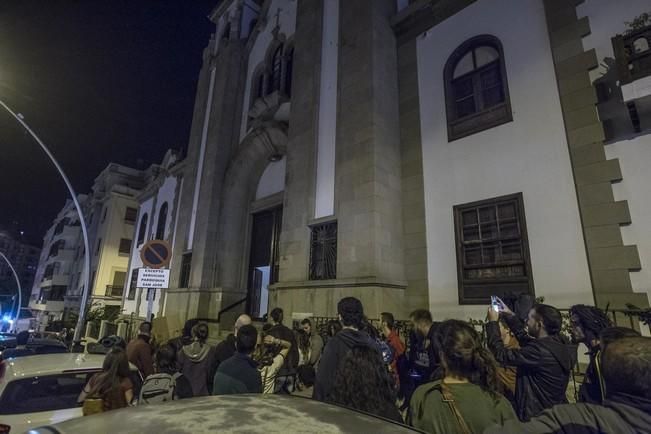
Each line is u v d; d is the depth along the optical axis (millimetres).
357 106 8312
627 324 4703
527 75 6645
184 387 3693
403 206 7934
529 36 6797
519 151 6441
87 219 39031
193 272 13117
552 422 1461
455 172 7285
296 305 8148
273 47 13836
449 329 2016
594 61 5809
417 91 8430
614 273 4980
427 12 8625
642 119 5148
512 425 1500
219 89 15039
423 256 7340
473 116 7281
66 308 34656
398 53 9094
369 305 6711
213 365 4141
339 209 7945
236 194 13500
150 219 21297
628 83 4996
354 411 1539
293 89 10555
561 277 5492
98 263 29875
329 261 8109
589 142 5594
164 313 14852
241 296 12781
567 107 5945
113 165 35312
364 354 2189
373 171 7512
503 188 6508
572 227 5547
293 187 9430
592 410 1427
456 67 7961
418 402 1887
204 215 13430
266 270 14000
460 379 1880
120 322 16891
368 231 7223
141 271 7746
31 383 3453
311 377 5809
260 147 13078
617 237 5055
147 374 4676
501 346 2963
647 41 5062
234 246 13125
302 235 8719
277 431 1224
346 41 9188
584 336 2711
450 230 7070
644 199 4965
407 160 8148
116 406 3135
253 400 1581
